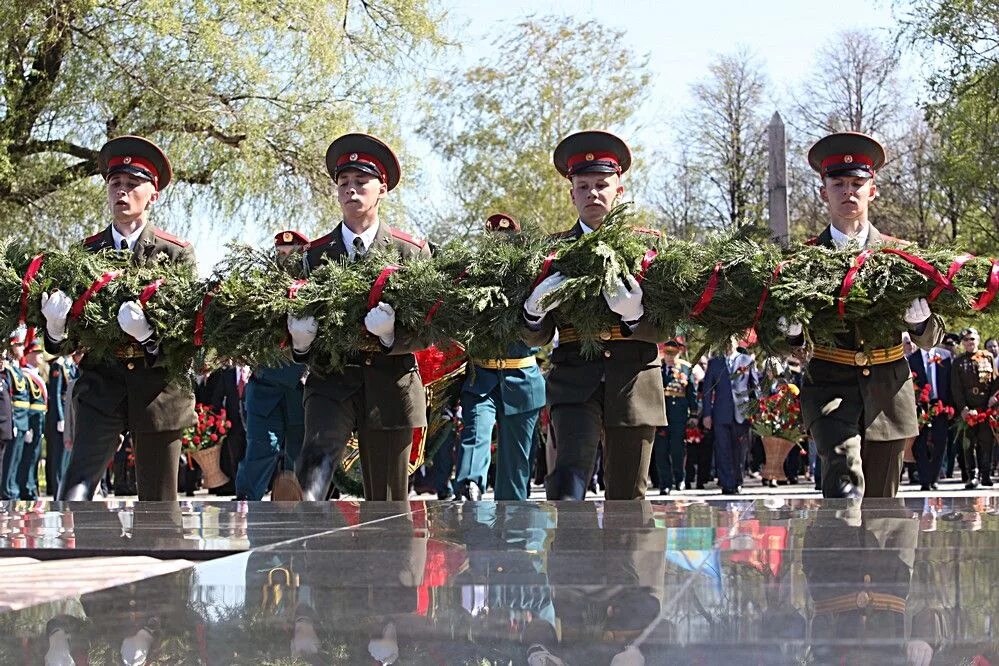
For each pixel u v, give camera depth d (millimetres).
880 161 6242
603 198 6395
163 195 20562
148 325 6117
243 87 20094
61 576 2557
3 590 2357
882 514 3605
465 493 9492
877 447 5992
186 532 3361
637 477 6148
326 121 20719
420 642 1855
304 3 20156
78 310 6129
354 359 6234
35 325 6324
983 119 23703
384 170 6570
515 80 31812
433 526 3438
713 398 15367
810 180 37938
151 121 19969
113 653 1811
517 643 1838
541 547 2887
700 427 16359
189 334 6102
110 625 2002
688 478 17734
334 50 20562
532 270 5684
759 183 38406
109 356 6426
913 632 1862
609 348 6051
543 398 9227
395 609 2105
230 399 15289
